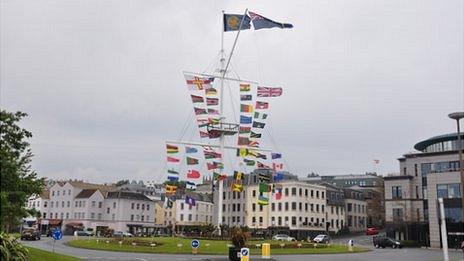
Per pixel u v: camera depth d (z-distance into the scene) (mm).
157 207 123250
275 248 45875
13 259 16094
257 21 54812
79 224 110875
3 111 14695
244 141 53062
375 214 122062
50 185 123625
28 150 15742
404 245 70250
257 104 54219
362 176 138875
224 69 56688
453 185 69875
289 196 101000
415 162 83938
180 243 45438
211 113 52969
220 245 44344
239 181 53656
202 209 123188
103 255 36125
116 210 113438
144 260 31688
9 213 14570
